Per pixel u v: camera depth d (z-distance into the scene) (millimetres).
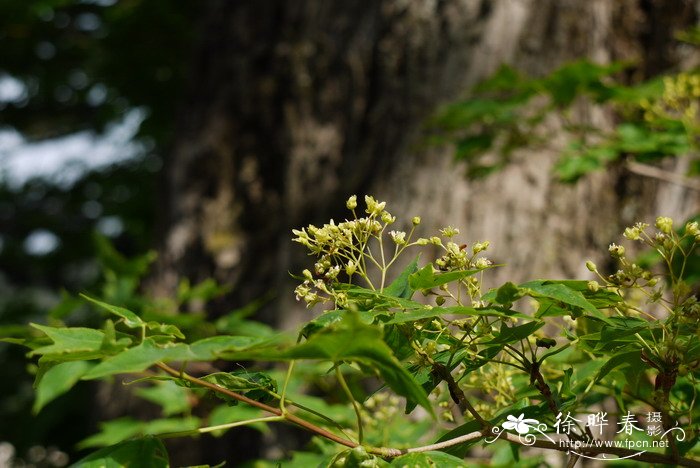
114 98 12680
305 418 2809
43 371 1570
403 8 5449
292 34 6004
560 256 4840
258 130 6035
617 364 1761
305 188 5680
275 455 4957
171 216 6332
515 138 4230
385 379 1409
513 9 5238
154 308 4176
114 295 4375
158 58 11250
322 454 2854
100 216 13828
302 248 5566
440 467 1540
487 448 2803
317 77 5762
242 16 6363
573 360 2229
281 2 6184
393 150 5266
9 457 11906
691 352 1632
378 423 2684
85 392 11133
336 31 5754
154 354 1306
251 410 3158
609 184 5031
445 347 1831
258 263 5773
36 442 11094
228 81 6277
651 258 3277
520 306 3643
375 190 5219
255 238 5852
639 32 5242
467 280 1744
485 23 5258
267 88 6004
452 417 2070
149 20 10602
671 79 3689
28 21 11523
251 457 5195
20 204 14500
